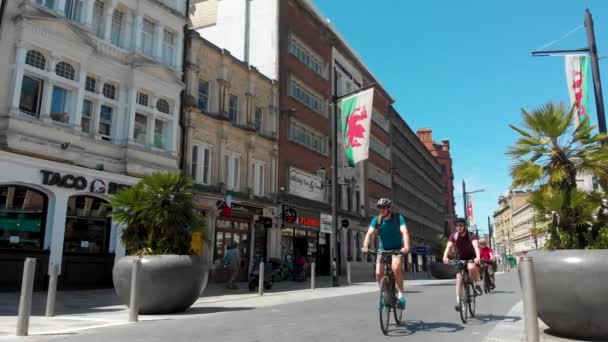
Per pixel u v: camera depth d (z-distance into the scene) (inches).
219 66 933.2
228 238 909.8
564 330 241.8
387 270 276.5
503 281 957.8
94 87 682.8
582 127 285.7
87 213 658.8
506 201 5201.8
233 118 986.7
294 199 1147.3
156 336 255.4
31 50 597.6
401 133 2206.0
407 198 2250.2
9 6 577.6
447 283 896.9
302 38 1284.4
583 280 226.8
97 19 700.0
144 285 364.5
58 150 606.9
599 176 273.9
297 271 985.5
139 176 714.8
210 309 411.5
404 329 279.4
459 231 333.4
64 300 483.5
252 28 1190.9
